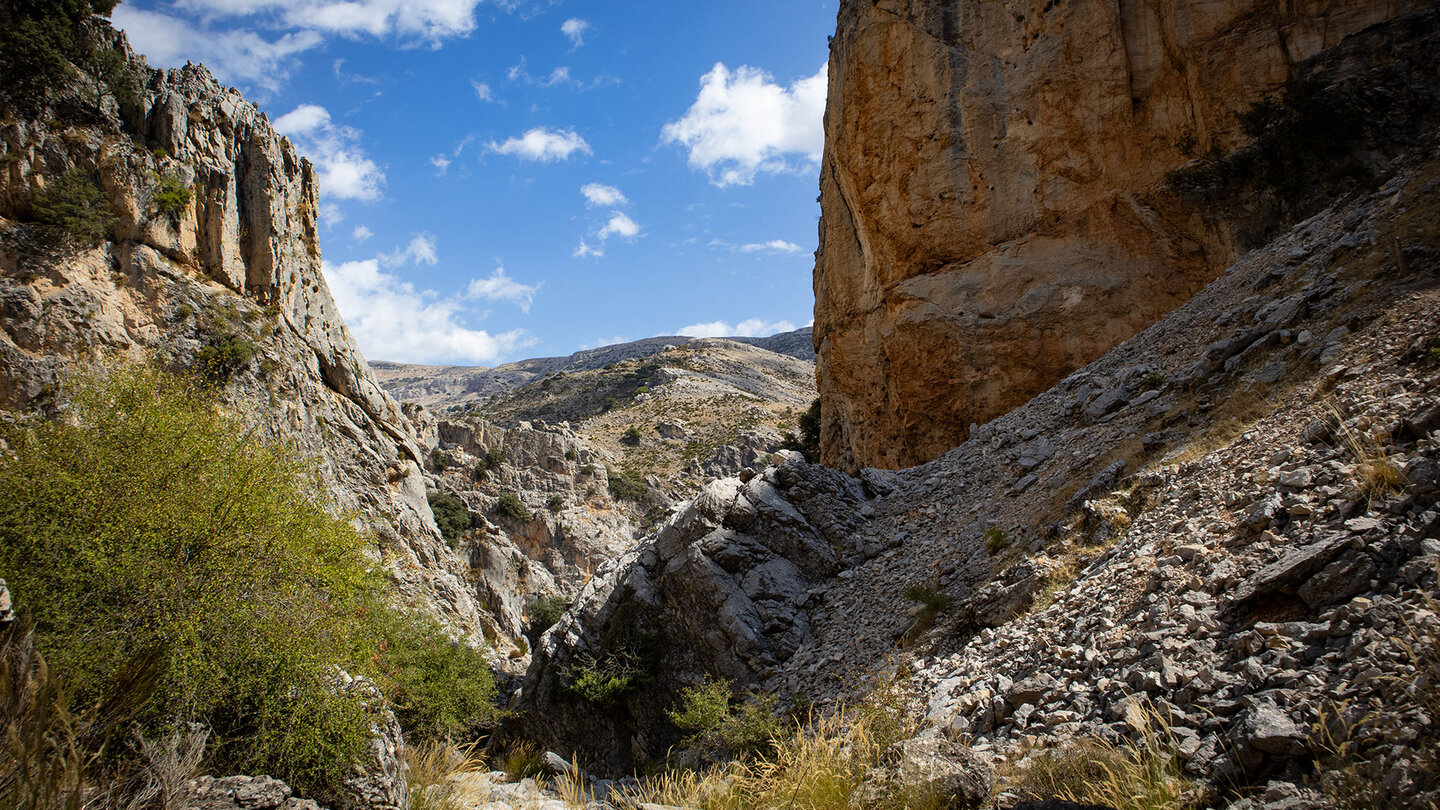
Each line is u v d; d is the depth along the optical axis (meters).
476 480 76.25
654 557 17.95
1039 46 25.70
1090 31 24.86
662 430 141.25
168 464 7.00
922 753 6.13
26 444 6.84
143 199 38.44
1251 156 22.02
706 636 15.82
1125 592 8.27
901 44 27.31
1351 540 6.12
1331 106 20.52
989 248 25.97
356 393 46.56
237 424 8.03
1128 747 5.51
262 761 6.31
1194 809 4.73
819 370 36.47
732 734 11.72
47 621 6.03
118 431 7.14
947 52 26.73
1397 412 7.89
